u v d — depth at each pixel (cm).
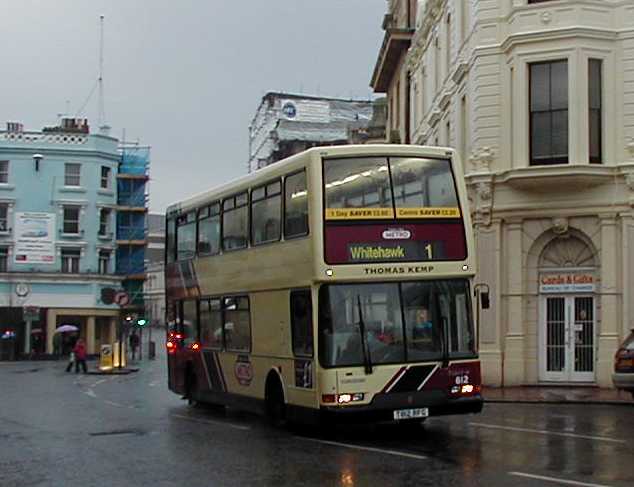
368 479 1131
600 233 2667
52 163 6681
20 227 6569
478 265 2791
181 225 2256
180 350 2236
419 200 1547
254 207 1783
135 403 2456
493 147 2789
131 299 6931
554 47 2672
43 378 3884
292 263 1584
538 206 2716
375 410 1477
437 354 1516
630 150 2641
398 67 4700
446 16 3400
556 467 1200
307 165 1538
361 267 1499
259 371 1747
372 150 1538
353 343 1484
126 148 7125
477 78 2820
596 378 2653
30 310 5872
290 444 1494
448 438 1535
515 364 2719
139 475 1216
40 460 1379
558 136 2683
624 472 1156
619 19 2684
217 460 1330
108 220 6875
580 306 2712
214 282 1994
